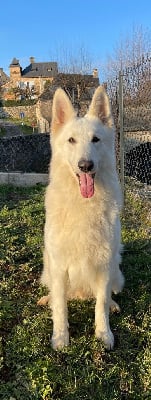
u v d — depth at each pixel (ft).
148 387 3.43
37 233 7.14
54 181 4.08
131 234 6.95
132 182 10.64
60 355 3.80
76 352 3.79
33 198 10.12
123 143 8.92
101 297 4.08
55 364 3.62
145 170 11.62
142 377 3.55
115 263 4.14
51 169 4.20
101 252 3.92
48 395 3.28
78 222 3.84
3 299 4.72
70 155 3.87
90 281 4.08
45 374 3.43
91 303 4.69
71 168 3.87
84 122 4.04
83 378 3.50
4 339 4.02
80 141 3.87
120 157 8.90
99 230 3.88
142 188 10.16
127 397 3.37
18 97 75.31
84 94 26.58
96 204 3.89
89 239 3.85
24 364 3.62
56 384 3.43
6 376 3.57
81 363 3.68
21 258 6.15
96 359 3.76
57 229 3.92
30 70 86.79
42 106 33.71
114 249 4.02
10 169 14.23
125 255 6.12
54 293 4.05
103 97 4.21
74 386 3.39
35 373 3.46
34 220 7.88
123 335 4.14
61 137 4.09
